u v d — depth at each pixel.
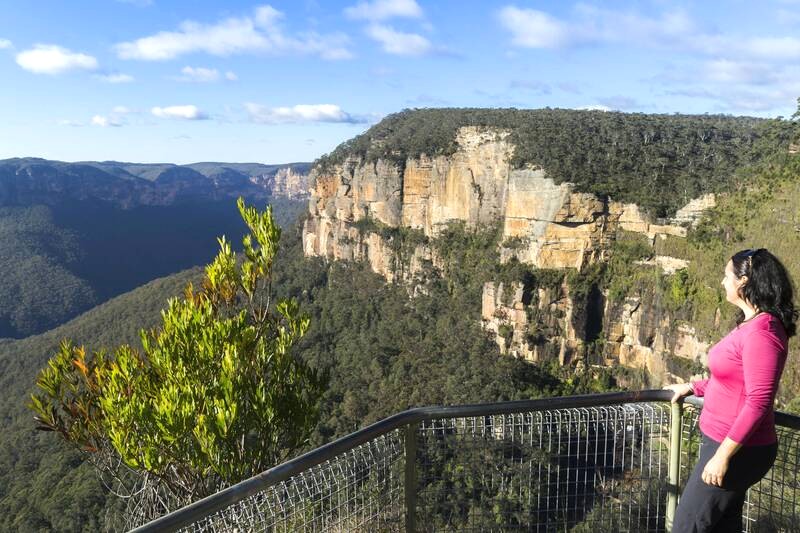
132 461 5.45
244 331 5.96
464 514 3.27
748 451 2.74
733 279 2.82
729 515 2.94
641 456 3.52
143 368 6.21
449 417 3.21
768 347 2.61
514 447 3.33
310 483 2.78
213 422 5.30
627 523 3.46
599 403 3.44
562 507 3.39
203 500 2.28
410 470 3.20
